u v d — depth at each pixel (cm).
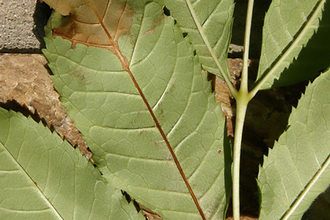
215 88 21
